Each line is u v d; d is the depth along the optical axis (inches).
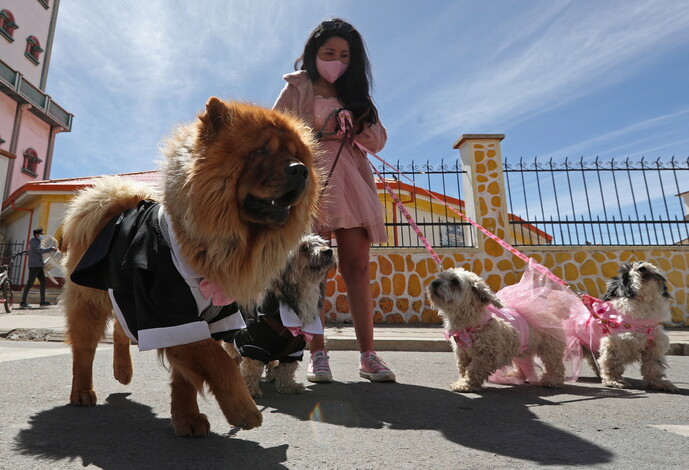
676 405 111.1
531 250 366.3
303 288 121.2
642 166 374.3
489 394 124.9
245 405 66.6
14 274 619.2
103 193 97.5
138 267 68.0
